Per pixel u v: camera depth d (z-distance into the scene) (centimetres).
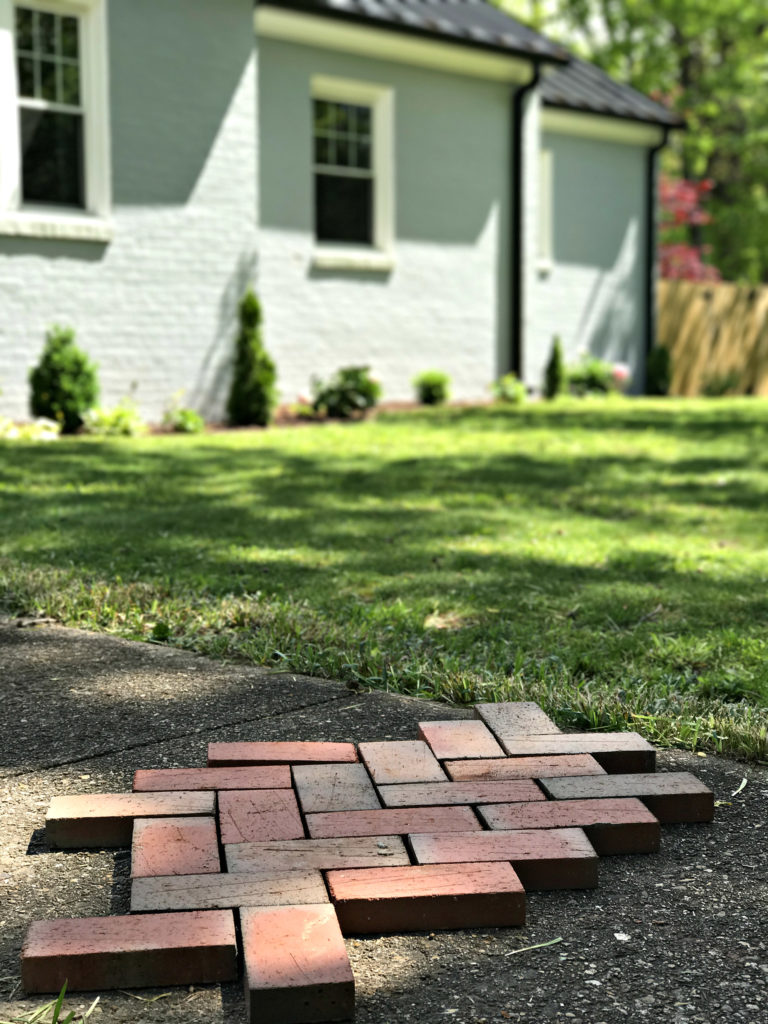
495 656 219
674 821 150
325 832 137
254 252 687
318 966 107
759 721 183
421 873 127
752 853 142
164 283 649
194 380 668
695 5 1641
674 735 180
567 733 174
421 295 829
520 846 134
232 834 135
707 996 110
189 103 650
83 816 141
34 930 114
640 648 226
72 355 593
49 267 603
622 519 375
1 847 140
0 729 180
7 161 586
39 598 258
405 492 417
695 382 1099
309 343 760
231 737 177
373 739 177
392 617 243
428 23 767
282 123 733
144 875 125
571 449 557
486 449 548
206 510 369
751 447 572
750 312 1127
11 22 581
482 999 109
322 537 331
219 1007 108
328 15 719
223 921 116
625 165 1045
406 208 812
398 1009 108
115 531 331
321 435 596
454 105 834
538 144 888
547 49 858
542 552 316
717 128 1852
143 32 628
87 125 623
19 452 497
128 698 195
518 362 897
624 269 1058
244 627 240
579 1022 106
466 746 165
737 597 266
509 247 889
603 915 126
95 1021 106
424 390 812
